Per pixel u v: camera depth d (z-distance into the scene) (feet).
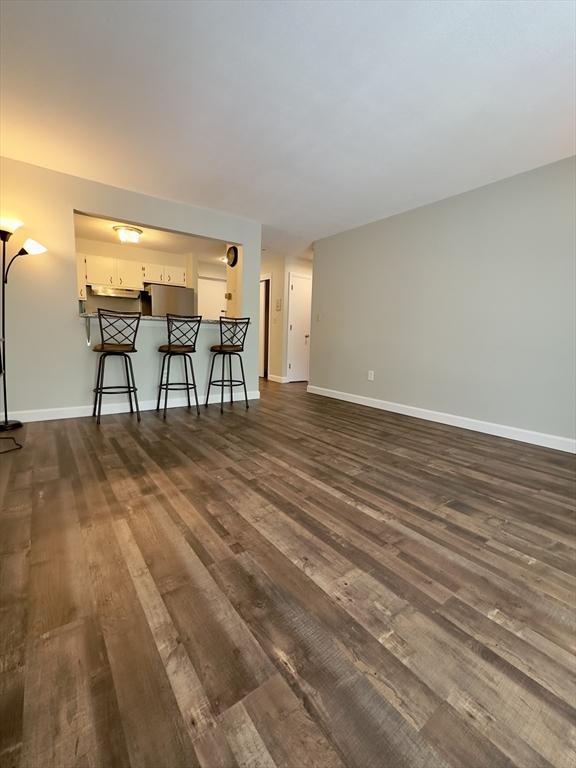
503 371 10.56
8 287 10.03
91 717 2.68
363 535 5.25
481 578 4.41
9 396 10.37
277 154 8.87
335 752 2.49
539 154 8.79
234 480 7.04
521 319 10.09
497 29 5.09
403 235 13.12
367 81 6.23
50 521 5.40
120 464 7.71
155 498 6.20
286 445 9.34
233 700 2.84
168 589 4.05
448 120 7.36
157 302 17.46
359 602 3.94
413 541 5.14
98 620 3.59
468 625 3.67
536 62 5.71
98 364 11.65
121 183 10.82
